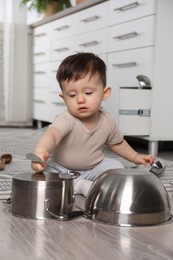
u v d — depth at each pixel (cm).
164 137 228
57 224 90
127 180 94
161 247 77
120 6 244
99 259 71
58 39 331
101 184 96
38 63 375
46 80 355
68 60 117
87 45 286
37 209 93
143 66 227
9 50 377
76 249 75
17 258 70
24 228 87
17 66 382
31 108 396
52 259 70
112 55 257
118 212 92
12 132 330
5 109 385
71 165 126
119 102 216
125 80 245
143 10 226
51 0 360
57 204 94
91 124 122
